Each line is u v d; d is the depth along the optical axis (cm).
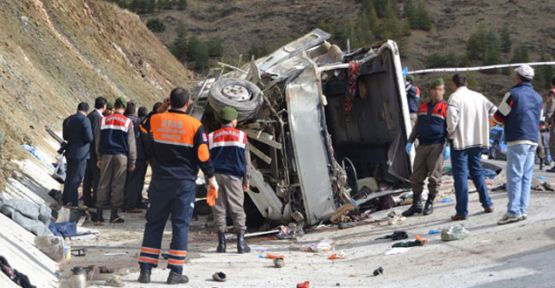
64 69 2678
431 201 1057
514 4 7325
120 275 743
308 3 7900
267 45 6931
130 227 1170
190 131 704
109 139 1204
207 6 8200
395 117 1180
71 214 1207
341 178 1098
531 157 891
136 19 4353
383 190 1202
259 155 1098
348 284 694
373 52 1175
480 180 980
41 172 1420
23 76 2109
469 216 981
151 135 707
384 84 1188
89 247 966
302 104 1085
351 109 1290
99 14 3731
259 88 1107
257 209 1180
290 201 1106
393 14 7088
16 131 1587
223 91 1063
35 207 928
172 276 702
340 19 7231
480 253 745
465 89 971
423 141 1046
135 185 1339
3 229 783
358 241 941
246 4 8106
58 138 1847
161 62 4325
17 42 2458
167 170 702
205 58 6488
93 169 1322
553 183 1238
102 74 3181
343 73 1223
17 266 652
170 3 8206
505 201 1053
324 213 1090
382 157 1246
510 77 5781
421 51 6359
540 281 594
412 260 771
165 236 1075
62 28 3138
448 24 6988
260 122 1084
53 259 812
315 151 1084
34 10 2873
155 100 3647
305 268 798
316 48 1249
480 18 7112
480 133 960
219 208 937
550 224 828
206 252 934
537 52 6338
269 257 880
